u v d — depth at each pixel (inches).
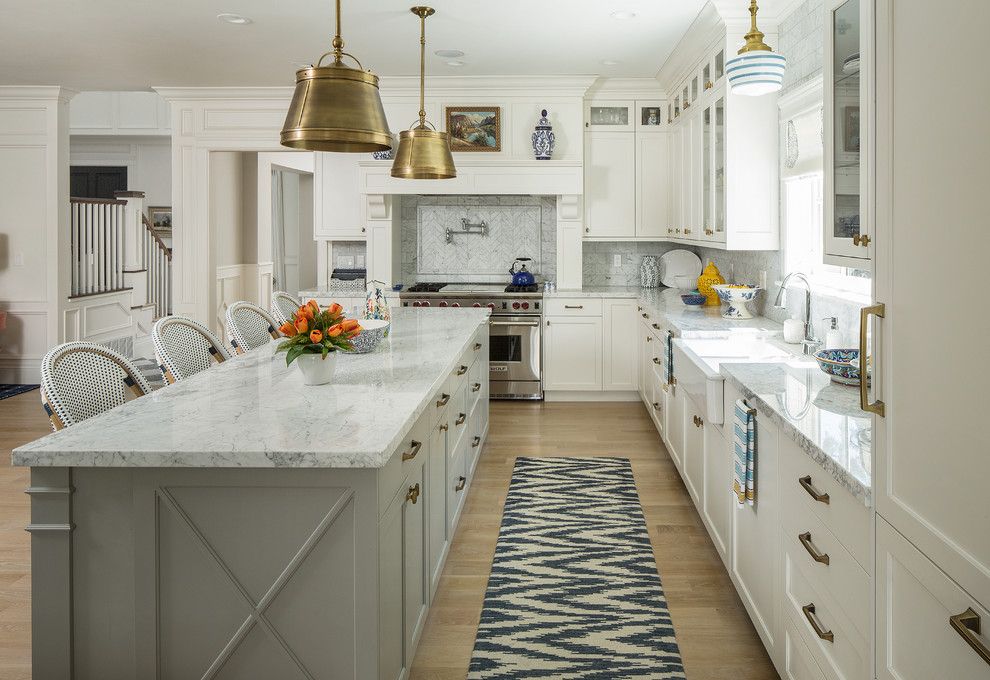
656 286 285.6
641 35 211.0
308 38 214.2
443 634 112.7
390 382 112.9
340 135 101.8
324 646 79.6
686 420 164.9
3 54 235.0
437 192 272.1
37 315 301.4
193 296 290.5
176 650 80.4
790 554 92.1
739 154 186.9
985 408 47.3
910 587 58.2
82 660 80.7
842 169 107.2
